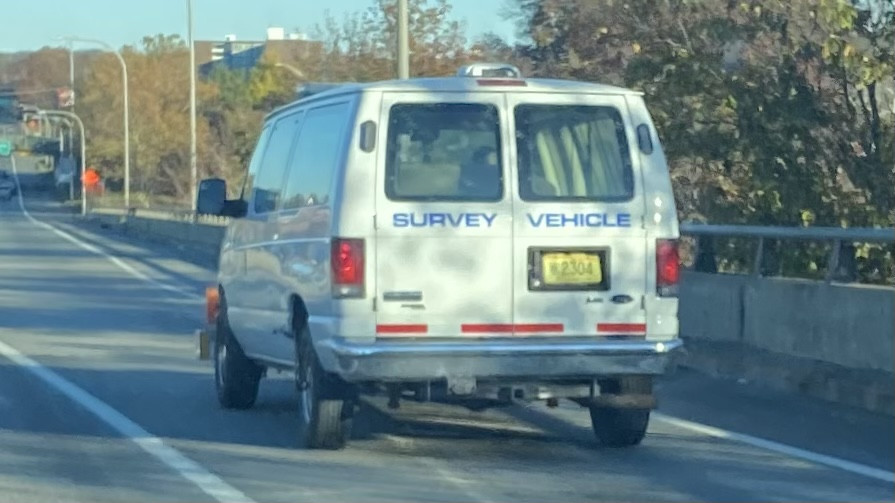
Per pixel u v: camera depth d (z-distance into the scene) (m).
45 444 10.52
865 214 16.23
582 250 9.32
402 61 21.72
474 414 11.81
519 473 9.23
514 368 9.13
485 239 9.20
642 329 9.39
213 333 12.72
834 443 10.01
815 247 16.00
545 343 9.21
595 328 9.32
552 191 9.32
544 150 9.34
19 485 8.99
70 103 112.81
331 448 10.02
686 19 17.39
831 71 16.23
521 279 9.23
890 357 11.45
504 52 32.12
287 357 10.65
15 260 37.59
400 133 9.20
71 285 28.27
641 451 9.95
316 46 40.66
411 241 9.12
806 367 12.22
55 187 127.69
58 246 46.06
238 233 11.76
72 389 13.52
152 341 17.91
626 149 9.47
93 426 11.35
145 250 43.28
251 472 9.32
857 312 11.90
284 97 40.34
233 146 52.03
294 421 11.55
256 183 11.50
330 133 9.62
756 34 16.44
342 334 9.06
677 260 9.48
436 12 36.56
